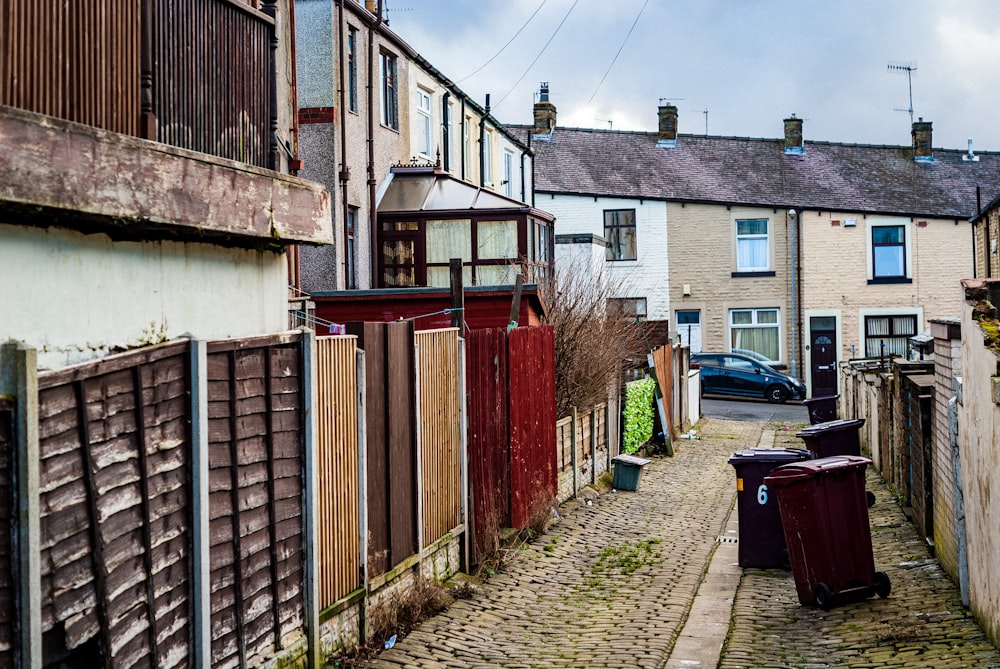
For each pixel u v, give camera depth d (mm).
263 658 6492
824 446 13984
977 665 6793
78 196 4801
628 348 19578
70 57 5207
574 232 36750
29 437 4328
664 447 20938
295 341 7012
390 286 21281
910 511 12586
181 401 5746
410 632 8445
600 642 8273
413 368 9266
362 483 8008
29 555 4309
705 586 10266
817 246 35969
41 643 4387
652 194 36500
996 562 7137
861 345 36062
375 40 20828
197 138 6523
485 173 28625
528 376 12672
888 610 8695
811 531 9070
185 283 6172
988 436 7359
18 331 4613
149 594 5340
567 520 13625
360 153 20094
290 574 6891
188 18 6445
